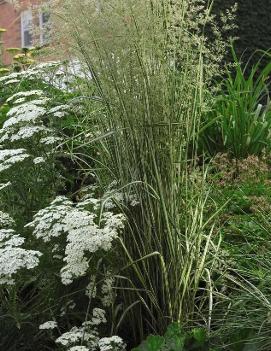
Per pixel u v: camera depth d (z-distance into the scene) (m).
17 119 3.41
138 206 2.97
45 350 3.02
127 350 3.02
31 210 3.32
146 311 3.00
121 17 2.93
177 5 3.09
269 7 8.29
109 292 2.90
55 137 3.41
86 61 3.06
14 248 2.72
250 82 5.51
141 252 2.96
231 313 2.96
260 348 2.72
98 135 3.26
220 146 5.23
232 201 4.07
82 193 3.85
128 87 2.96
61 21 3.16
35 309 2.92
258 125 5.27
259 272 3.11
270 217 3.73
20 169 3.27
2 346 2.88
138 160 2.93
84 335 2.70
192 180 3.10
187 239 2.95
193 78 3.10
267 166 4.93
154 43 2.96
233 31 8.04
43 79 4.23
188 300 2.95
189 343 2.75
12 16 9.59
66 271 2.65
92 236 2.64
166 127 2.94
